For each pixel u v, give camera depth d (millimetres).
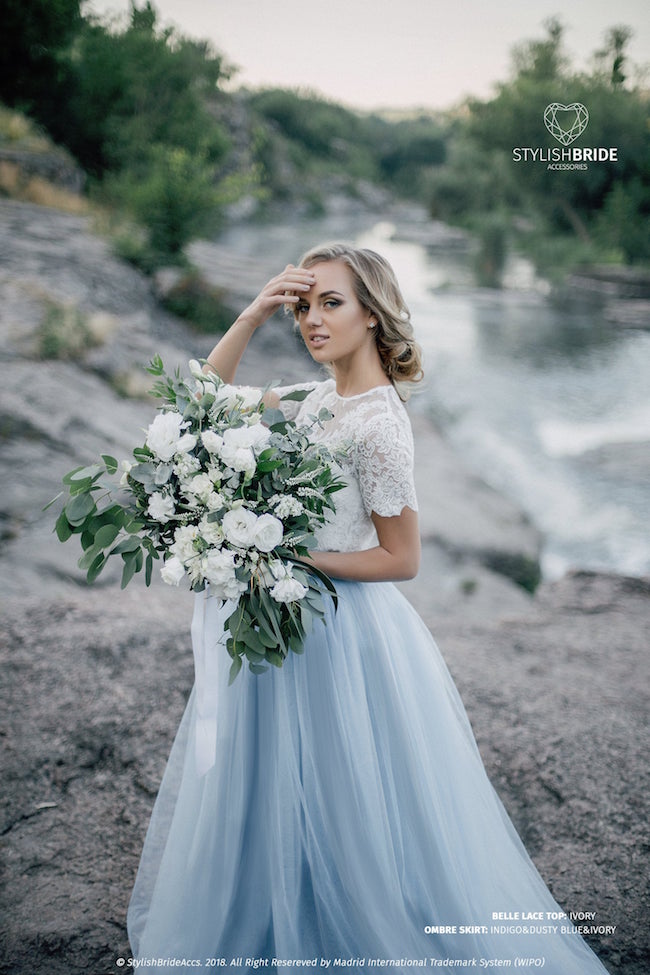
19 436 6617
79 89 21359
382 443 1725
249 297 14578
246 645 1652
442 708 2010
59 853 2420
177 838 1937
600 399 13867
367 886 1811
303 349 13719
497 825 2078
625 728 3121
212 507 1553
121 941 2123
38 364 8336
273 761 1861
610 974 2053
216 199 16016
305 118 82312
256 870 1949
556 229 34094
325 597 1853
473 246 40938
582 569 5457
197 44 23609
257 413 1697
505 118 32281
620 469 10391
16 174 16438
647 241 29797
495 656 3928
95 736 2910
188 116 23109
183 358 10875
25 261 11766
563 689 3484
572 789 2742
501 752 2939
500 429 12102
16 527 5348
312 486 1643
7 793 2637
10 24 19609
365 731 1837
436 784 1945
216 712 1675
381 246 40094
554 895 2314
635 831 2553
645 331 20172
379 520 1771
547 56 32188
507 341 18547
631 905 2273
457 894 1879
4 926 2156
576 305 23891
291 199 62531
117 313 11758
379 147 92250
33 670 3299
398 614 2035
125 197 16500
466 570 6988
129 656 3463
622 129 29844
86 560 1685
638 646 4113
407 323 1902
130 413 8188
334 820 1835
